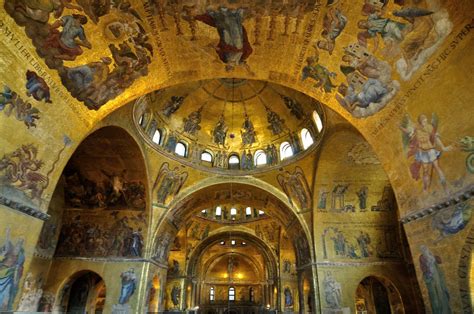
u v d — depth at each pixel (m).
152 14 9.53
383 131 10.54
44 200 9.62
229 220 35.12
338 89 11.22
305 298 22.64
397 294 19.75
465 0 6.88
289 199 22.80
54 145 9.80
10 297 8.48
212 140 24.48
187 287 34.81
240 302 45.59
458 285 7.78
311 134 21.06
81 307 21.59
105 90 10.76
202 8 9.43
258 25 10.02
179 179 22.41
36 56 8.46
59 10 8.25
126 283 19.66
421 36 8.16
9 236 8.36
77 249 20.39
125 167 19.42
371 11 8.58
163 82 12.12
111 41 9.80
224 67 11.93
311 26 9.86
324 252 20.52
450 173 8.06
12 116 8.25
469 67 7.29
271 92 22.02
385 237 20.45
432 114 8.53
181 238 34.84
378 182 20.12
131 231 20.94
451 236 7.96
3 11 7.41
